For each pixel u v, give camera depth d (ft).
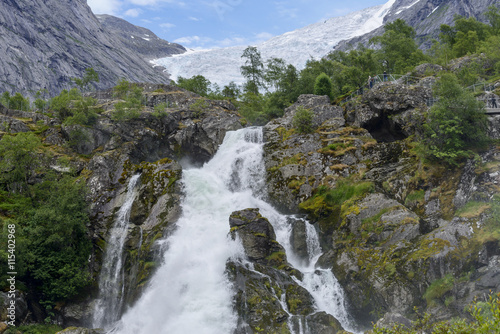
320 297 140.77
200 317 135.95
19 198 174.91
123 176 183.01
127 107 214.90
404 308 125.70
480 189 140.15
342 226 153.69
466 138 158.30
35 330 138.82
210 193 183.42
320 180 175.83
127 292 155.12
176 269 151.43
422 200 151.74
